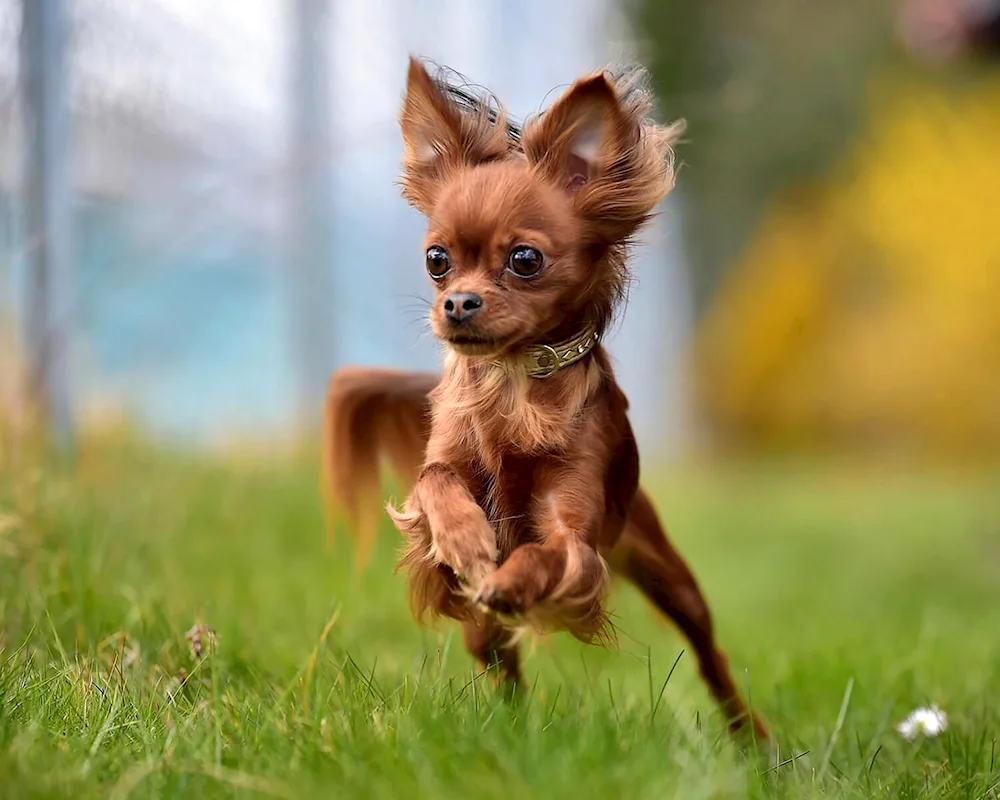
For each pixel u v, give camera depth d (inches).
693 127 1125.7
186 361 711.7
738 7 1002.7
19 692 216.5
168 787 180.1
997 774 229.6
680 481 946.7
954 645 396.5
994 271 1139.9
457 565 207.5
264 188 565.0
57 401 419.2
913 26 603.8
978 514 801.6
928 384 1181.7
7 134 407.8
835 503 866.8
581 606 205.9
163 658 265.3
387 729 197.5
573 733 199.6
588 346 225.1
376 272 735.7
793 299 1219.2
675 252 1242.0
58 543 327.6
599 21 624.4
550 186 223.0
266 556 413.4
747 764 203.0
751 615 471.2
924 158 1134.4
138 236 522.6
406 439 278.1
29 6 402.9
